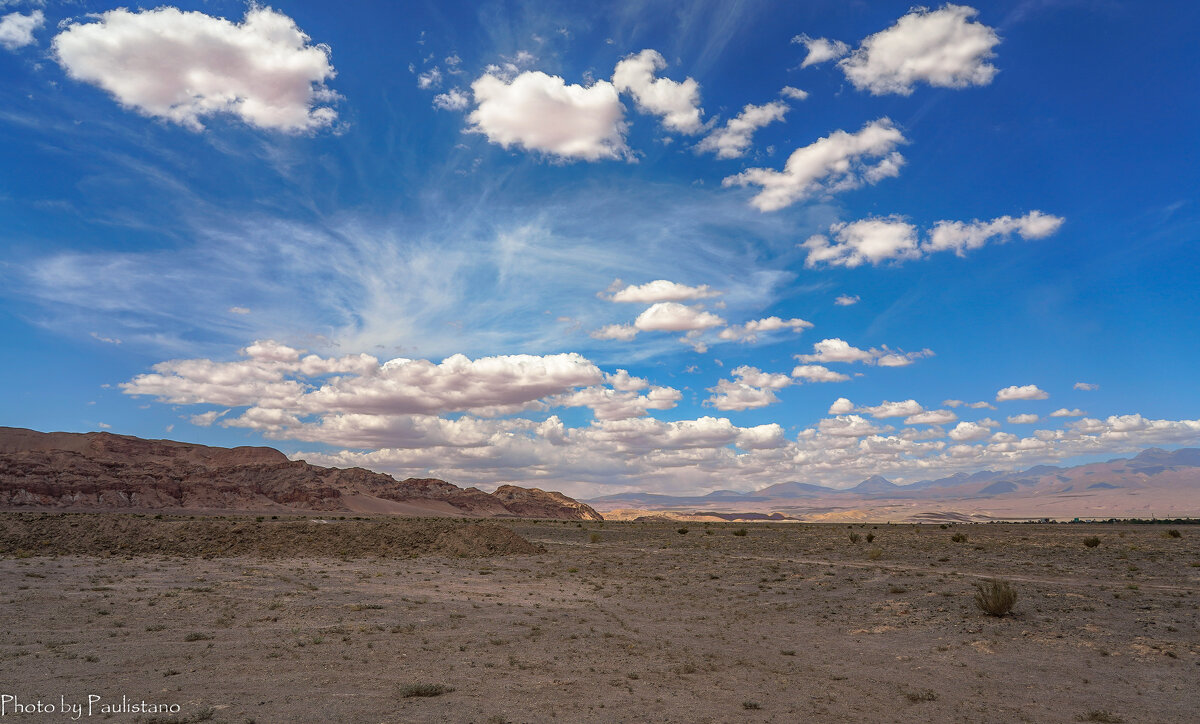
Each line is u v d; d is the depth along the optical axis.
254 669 17.25
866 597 32.72
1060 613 26.66
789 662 19.55
